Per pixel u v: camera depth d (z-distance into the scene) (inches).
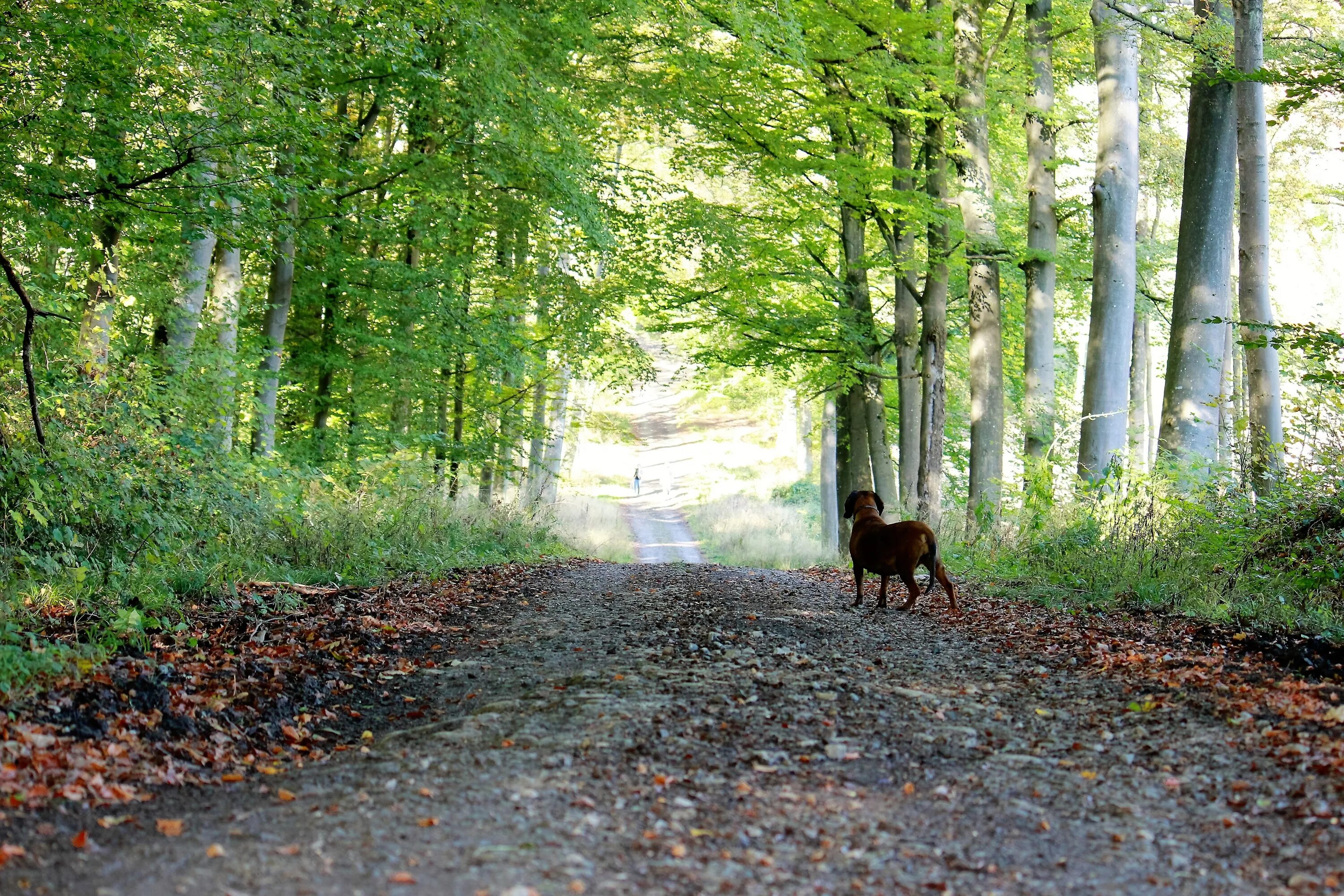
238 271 553.0
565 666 283.1
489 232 717.3
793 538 1199.6
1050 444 677.9
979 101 668.7
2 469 293.6
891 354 861.2
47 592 279.3
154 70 374.3
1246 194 518.0
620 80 700.0
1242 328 512.7
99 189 363.9
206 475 372.2
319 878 129.5
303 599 358.6
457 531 597.6
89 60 351.3
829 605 411.2
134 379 383.9
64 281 410.0
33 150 360.5
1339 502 342.6
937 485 696.4
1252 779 169.0
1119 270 594.9
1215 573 372.8
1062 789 171.6
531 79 567.8
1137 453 573.9
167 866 133.2
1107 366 595.2
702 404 2495.1
